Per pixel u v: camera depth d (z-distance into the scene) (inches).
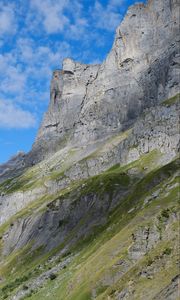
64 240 7578.7
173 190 5078.7
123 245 4047.7
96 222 7475.4
